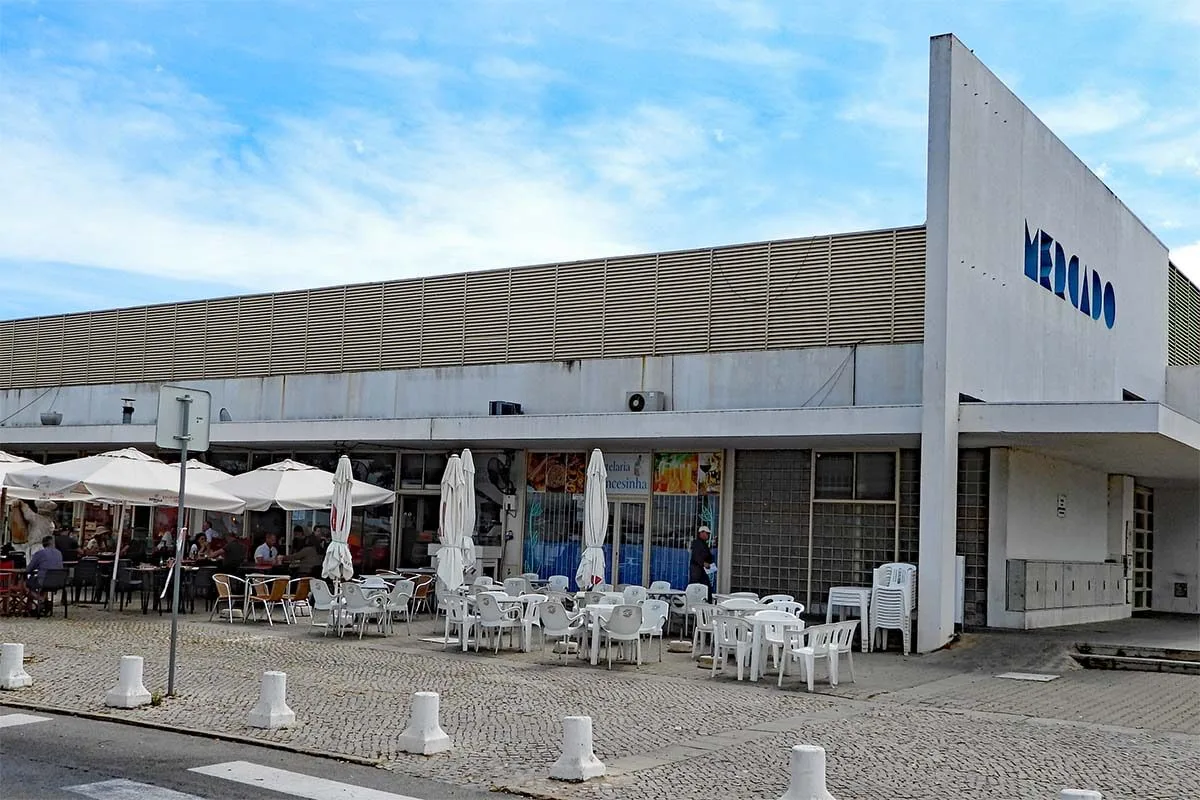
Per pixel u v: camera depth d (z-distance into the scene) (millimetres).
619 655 16125
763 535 21547
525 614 16875
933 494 17719
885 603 17453
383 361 26484
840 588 17922
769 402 21531
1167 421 17062
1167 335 30562
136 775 8062
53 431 29328
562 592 20031
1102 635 18906
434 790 7930
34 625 18000
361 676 13508
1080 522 22922
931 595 17484
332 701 11547
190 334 29906
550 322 24312
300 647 16250
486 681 13367
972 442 19109
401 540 26172
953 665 15984
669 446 22203
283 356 28078
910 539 20188
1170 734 10969
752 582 21531
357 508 26812
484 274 25375
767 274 21922
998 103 20297
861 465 20766
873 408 18484
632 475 22984
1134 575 26625
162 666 13695
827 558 20875
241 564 22219
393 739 9594
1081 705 12703
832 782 8398
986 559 19516
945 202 18219
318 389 27359
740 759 9141
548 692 12617
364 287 27062
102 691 11711
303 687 12445
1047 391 22094
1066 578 21312
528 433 21969
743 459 21922
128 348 31094
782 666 13688
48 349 32906
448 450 25469
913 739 10172
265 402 28156
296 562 22328
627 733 10234
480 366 25078
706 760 9094
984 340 19359
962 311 18547
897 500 20297
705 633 17031
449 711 11148
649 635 16734
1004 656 16672
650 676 14242
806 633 13867
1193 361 33125
